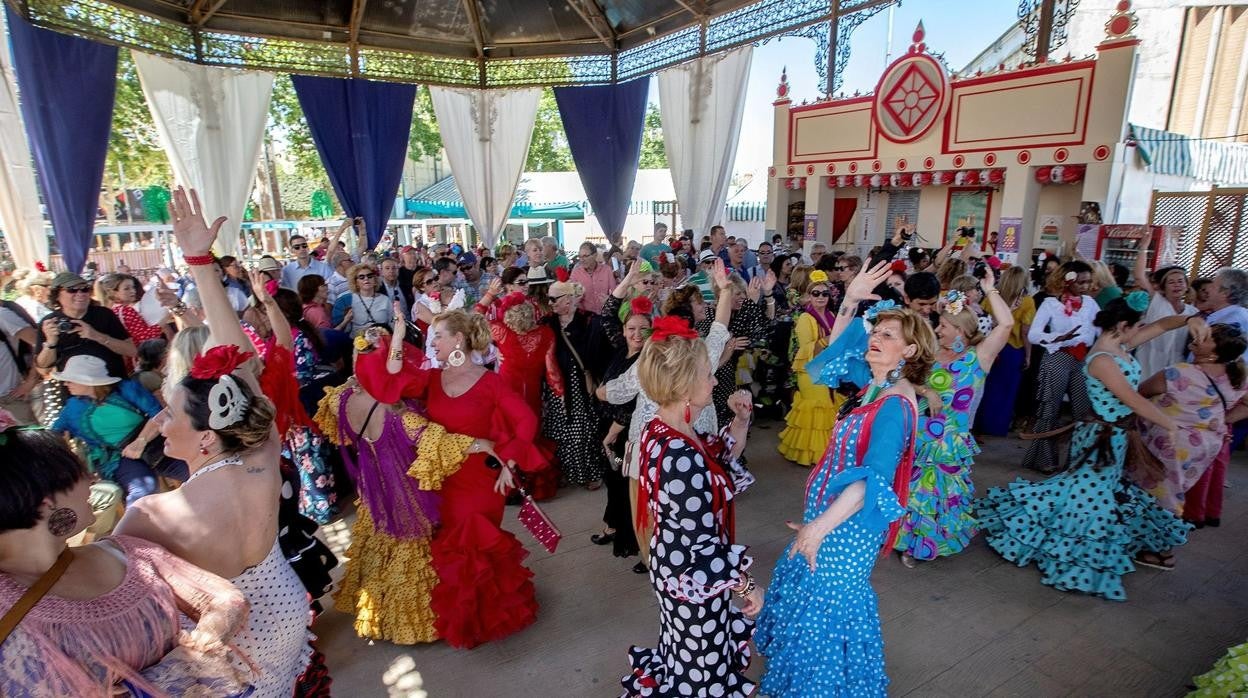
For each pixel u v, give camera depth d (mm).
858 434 2264
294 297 4355
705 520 1946
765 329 5094
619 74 11867
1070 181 8812
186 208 2395
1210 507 4070
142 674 1377
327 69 10641
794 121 11836
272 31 10062
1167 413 3531
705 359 2043
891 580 3525
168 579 1496
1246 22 15164
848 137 11031
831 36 9695
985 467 5074
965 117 9562
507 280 5543
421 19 10961
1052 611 3225
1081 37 14508
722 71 10391
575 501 4633
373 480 2971
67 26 7754
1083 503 3441
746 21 10211
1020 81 8914
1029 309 5582
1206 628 3074
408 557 3027
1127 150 8430
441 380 2961
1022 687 2697
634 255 8812
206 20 9469
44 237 7195
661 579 2047
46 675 1217
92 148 7934
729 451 2551
